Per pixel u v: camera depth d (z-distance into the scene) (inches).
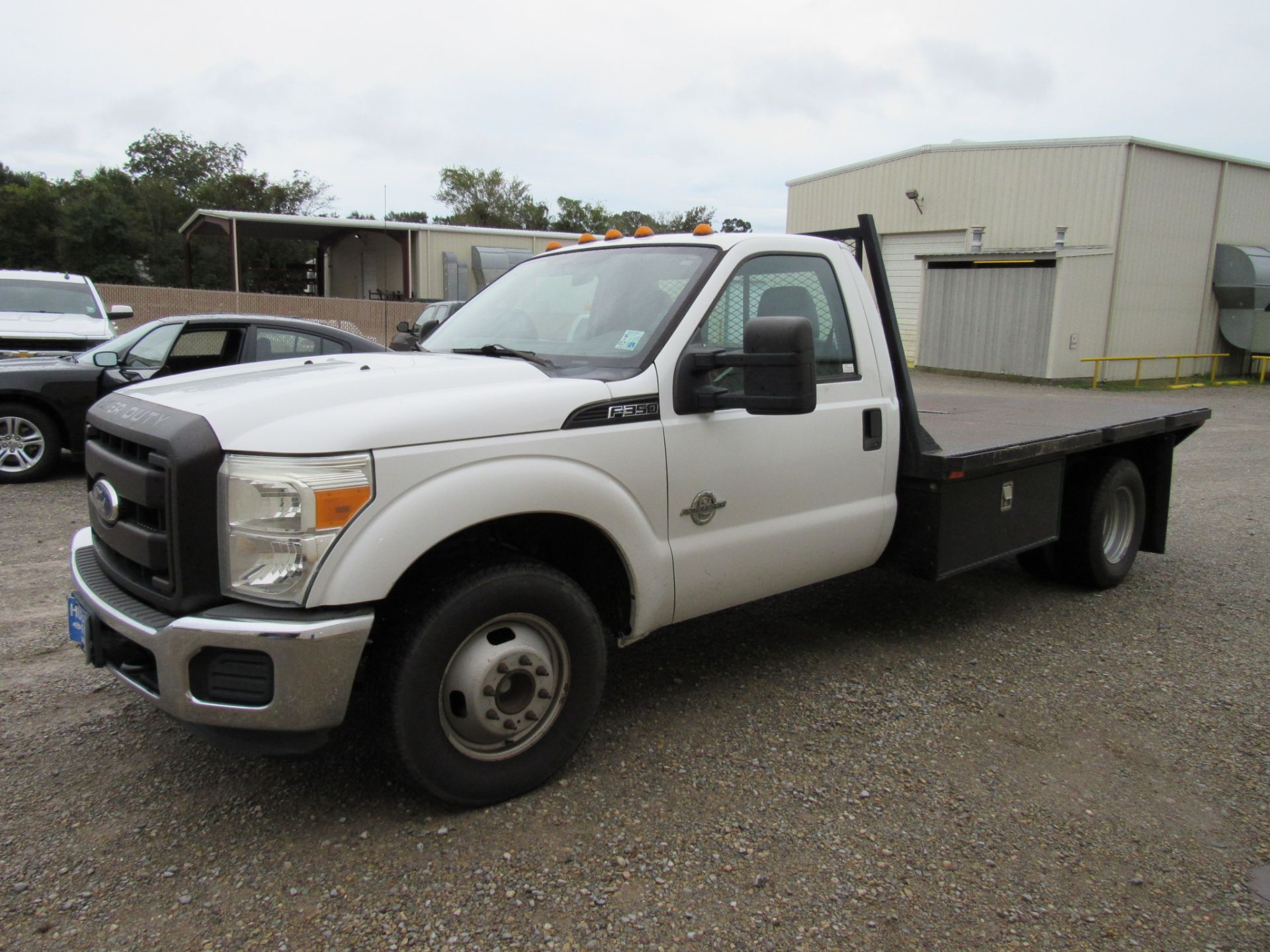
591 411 126.8
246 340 327.9
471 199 2768.2
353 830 118.3
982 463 172.6
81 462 368.2
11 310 456.1
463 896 105.7
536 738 126.2
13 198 1514.5
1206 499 344.5
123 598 116.5
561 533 137.4
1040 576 234.5
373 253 1182.3
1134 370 895.1
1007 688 167.9
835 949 99.0
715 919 103.0
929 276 911.0
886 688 166.6
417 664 113.0
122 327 811.4
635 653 181.3
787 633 194.1
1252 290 920.3
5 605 198.4
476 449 115.2
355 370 128.6
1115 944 100.8
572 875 110.1
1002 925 103.6
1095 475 219.0
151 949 96.1
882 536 172.2
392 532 107.6
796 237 159.6
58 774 130.6
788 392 120.0
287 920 101.0
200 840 115.5
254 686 105.3
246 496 105.2
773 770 136.2
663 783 131.9
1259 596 227.0
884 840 119.2
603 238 177.8
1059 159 873.5
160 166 2272.4
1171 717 157.6
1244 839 121.9
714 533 143.8
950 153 954.1
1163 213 879.1
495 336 157.9
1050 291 812.0
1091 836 121.7
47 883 106.3
